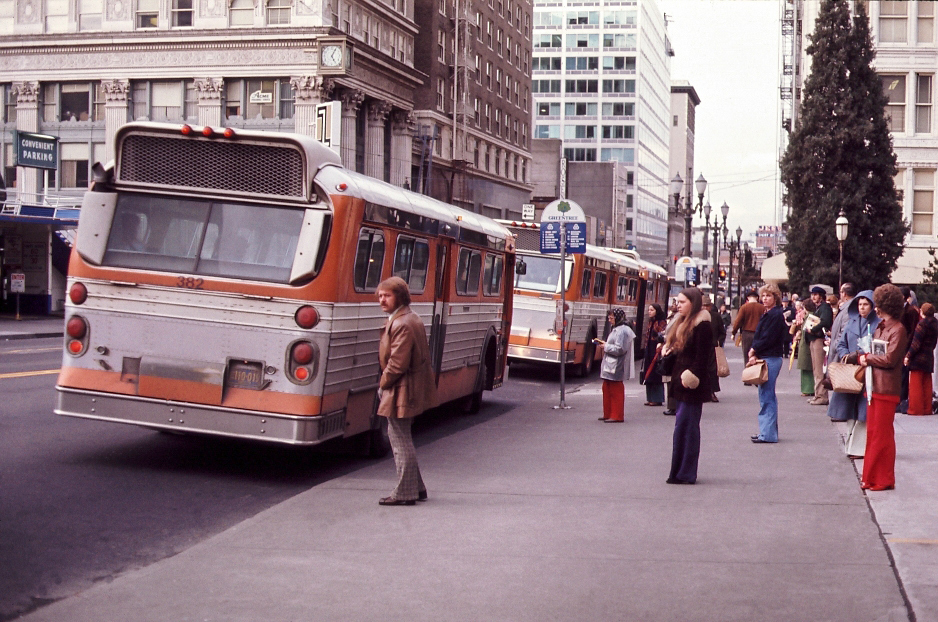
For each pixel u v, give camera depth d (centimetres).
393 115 6238
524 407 1902
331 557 722
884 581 667
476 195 7906
